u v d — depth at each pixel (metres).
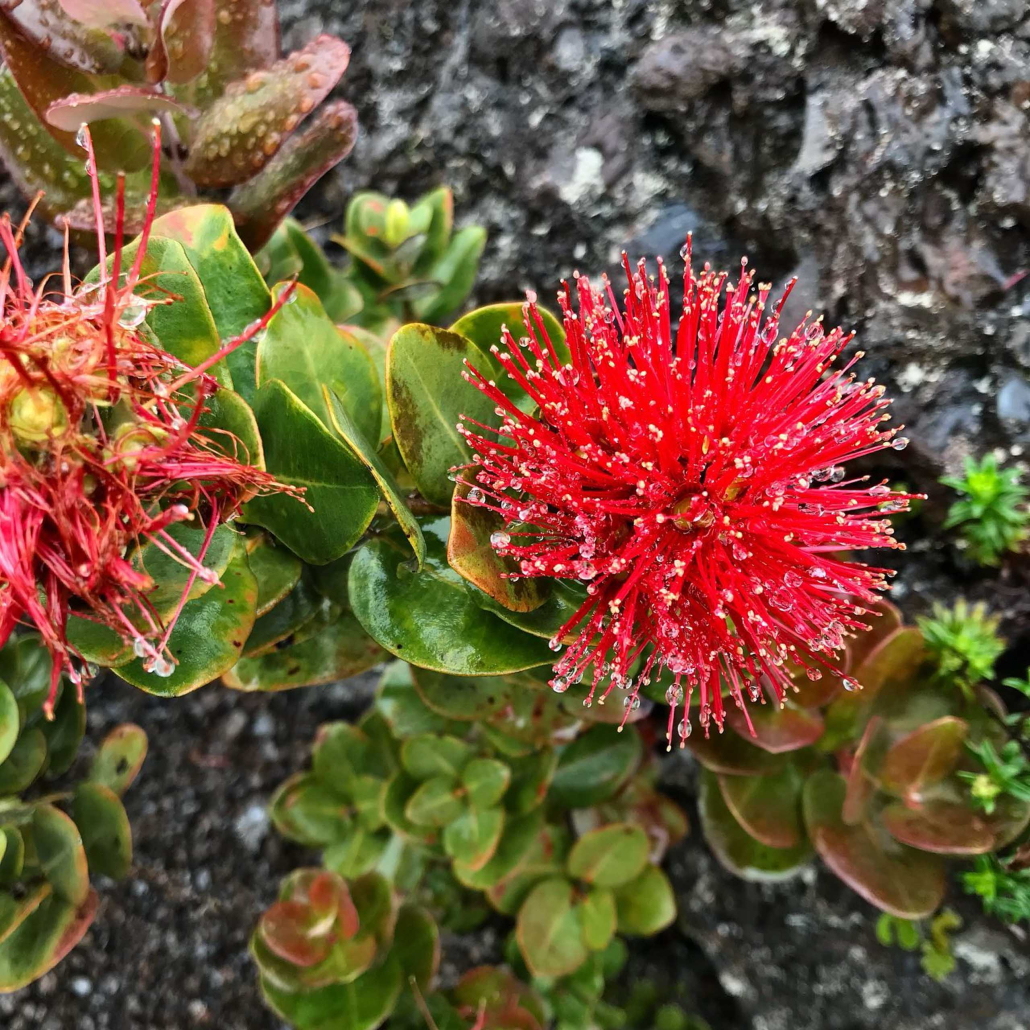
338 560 0.20
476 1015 0.26
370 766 0.27
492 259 0.27
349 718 0.32
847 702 0.23
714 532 0.17
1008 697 0.25
